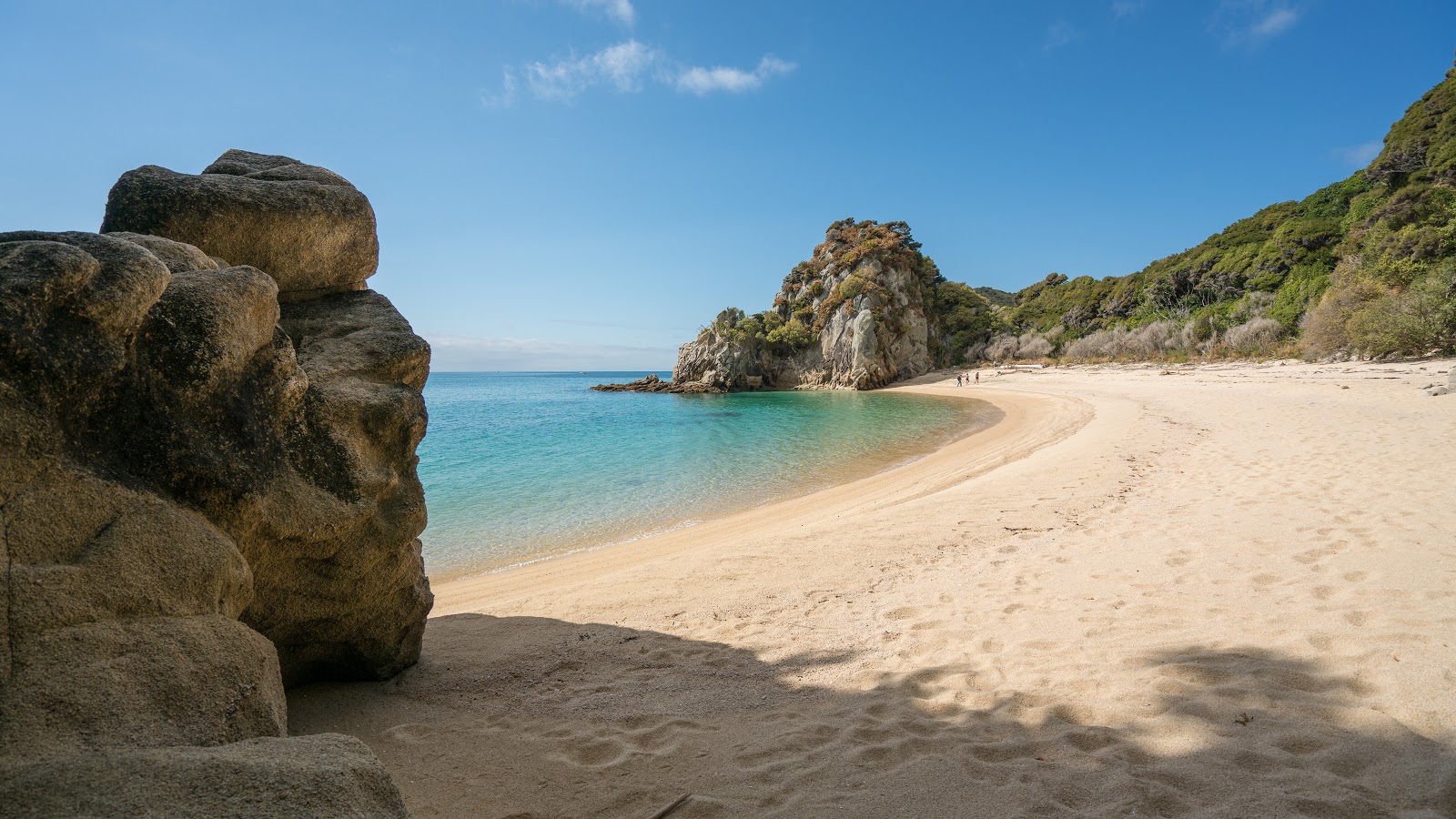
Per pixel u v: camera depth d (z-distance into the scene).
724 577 6.93
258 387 3.27
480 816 2.91
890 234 87.06
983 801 2.83
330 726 3.83
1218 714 3.37
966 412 35.41
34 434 2.34
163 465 2.74
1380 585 4.86
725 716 3.88
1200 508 7.92
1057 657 4.31
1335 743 3.02
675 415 44.78
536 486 17.41
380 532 3.91
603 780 3.21
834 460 20.70
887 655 4.64
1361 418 14.38
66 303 2.46
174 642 2.41
